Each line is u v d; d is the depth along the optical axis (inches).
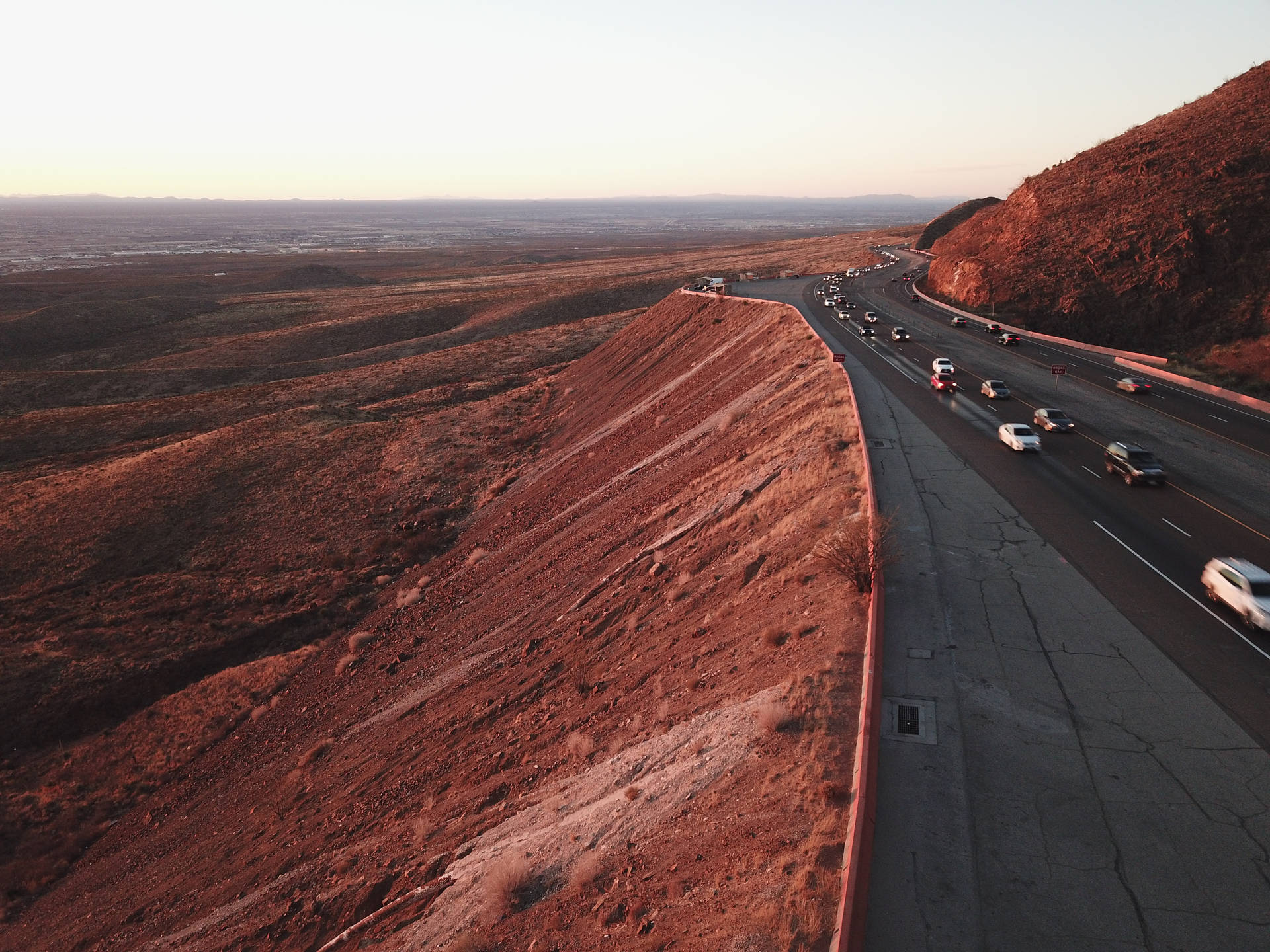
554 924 418.0
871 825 387.5
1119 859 383.9
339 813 791.1
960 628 625.0
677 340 2554.1
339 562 1685.5
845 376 1395.2
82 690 1278.3
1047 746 475.5
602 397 2485.2
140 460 2229.3
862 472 908.6
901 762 456.8
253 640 1421.0
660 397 2107.5
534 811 566.3
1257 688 542.0
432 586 1514.5
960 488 984.3
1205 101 3161.9
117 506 1936.5
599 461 1813.5
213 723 1208.2
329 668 1283.2
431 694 997.2
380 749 905.5
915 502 925.8
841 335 2370.8
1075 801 426.0
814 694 506.0
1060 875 372.2
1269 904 355.3
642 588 930.7
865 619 592.4
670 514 1162.0
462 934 453.7
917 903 352.8
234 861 808.9
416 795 741.9
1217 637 614.2
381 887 594.2
